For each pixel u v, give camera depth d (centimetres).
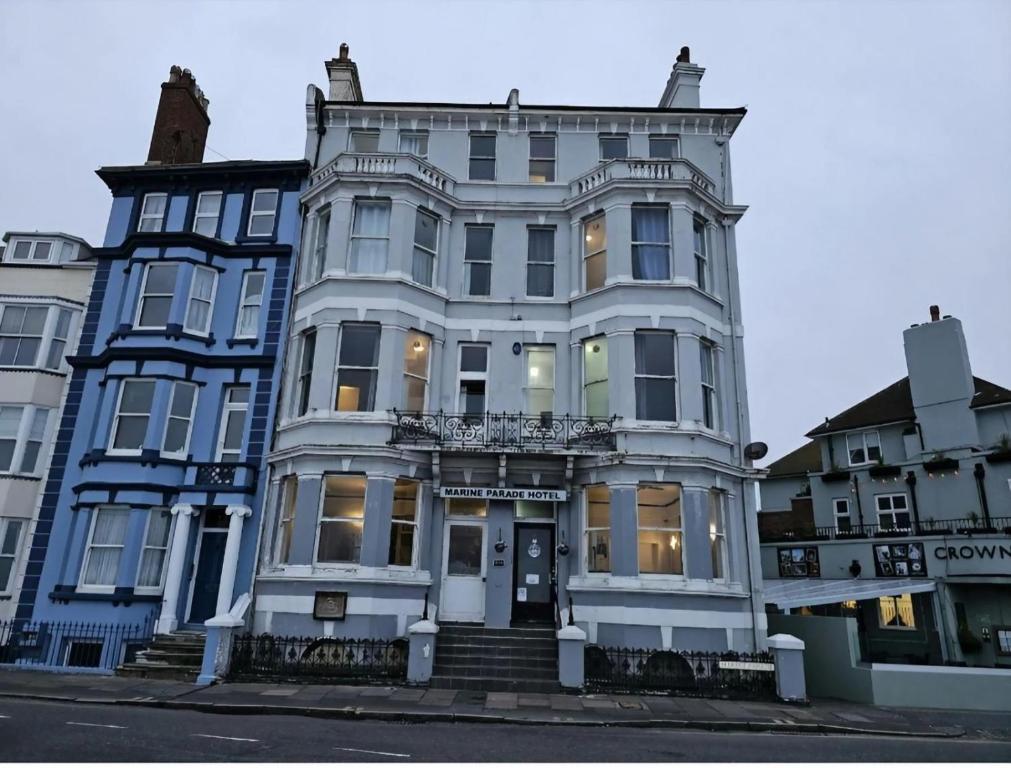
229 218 1970
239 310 1884
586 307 1795
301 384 1755
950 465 2667
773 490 3809
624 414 1647
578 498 1656
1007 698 1448
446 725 1050
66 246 2025
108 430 1719
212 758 776
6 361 1856
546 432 1692
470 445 1623
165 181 1998
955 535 2339
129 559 1619
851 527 2917
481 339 1812
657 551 1591
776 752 949
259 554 1631
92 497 1664
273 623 1518
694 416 1652
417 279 1823
